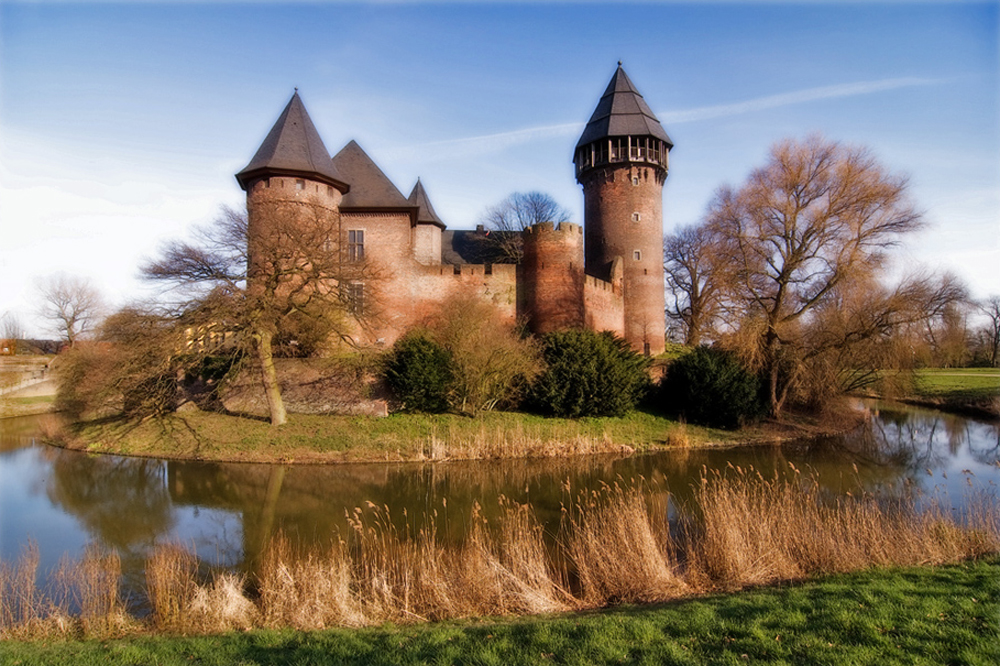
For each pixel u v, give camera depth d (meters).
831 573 7.34
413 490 13.61
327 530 10.75
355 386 19.84
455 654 4.93
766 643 4.75
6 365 33.19
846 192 20.67
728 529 7.93
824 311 22.20
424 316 26.38
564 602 7.20
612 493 13.06
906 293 20.44
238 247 17.44
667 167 35.31
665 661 4.55
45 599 7.52
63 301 44.72
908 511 9.64
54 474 15.33
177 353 17.00
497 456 16.88
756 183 21.88
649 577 7.38
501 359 19.55
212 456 16.61
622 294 33.75
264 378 18.59
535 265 26.23
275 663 4.94
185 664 5.00
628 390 21.23
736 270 22.08
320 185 24.22
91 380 20.20
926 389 29.69
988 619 5.02
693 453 17.89
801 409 24.06
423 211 34.66
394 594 7.36
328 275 18.28
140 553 9.62
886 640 4.69
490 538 9.45
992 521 8.98
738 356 21.75
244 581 8.20
